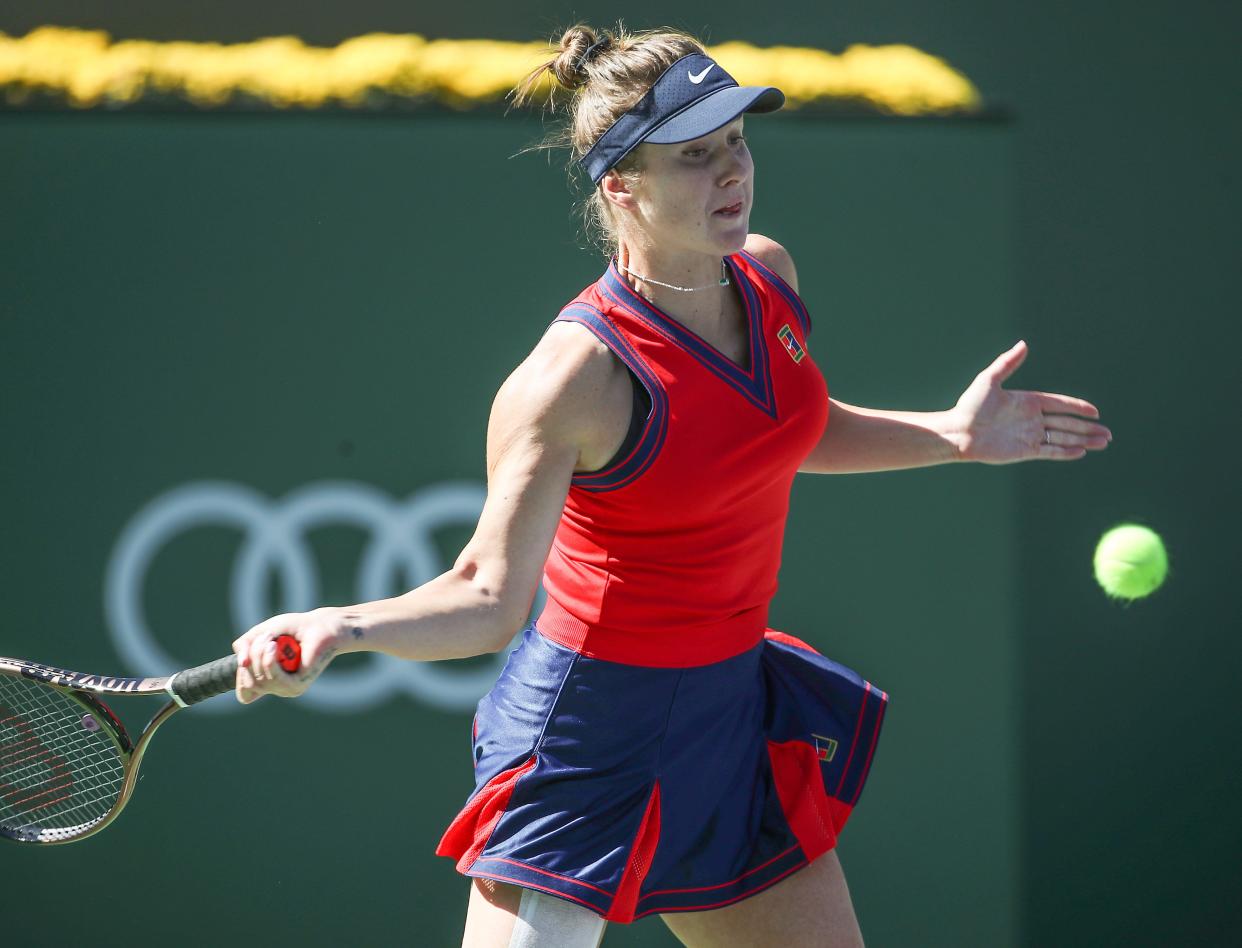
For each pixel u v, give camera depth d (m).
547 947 8.59
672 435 8.30
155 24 16.78
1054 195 17.70
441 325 15.11
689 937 9.65
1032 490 17.39
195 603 15.13
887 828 15.37
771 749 9.59
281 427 15.09
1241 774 17.16
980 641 15.32
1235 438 17.58
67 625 15.17
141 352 15.12
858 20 17.67
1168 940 16.92
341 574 15.13
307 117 14.98
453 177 15.05
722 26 17.47
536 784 8.84
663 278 8.52
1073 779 17.11
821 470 10.11
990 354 15.25
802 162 15.17
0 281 15.13
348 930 15.22
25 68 15.19
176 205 15.05
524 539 8.04
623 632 8.78
